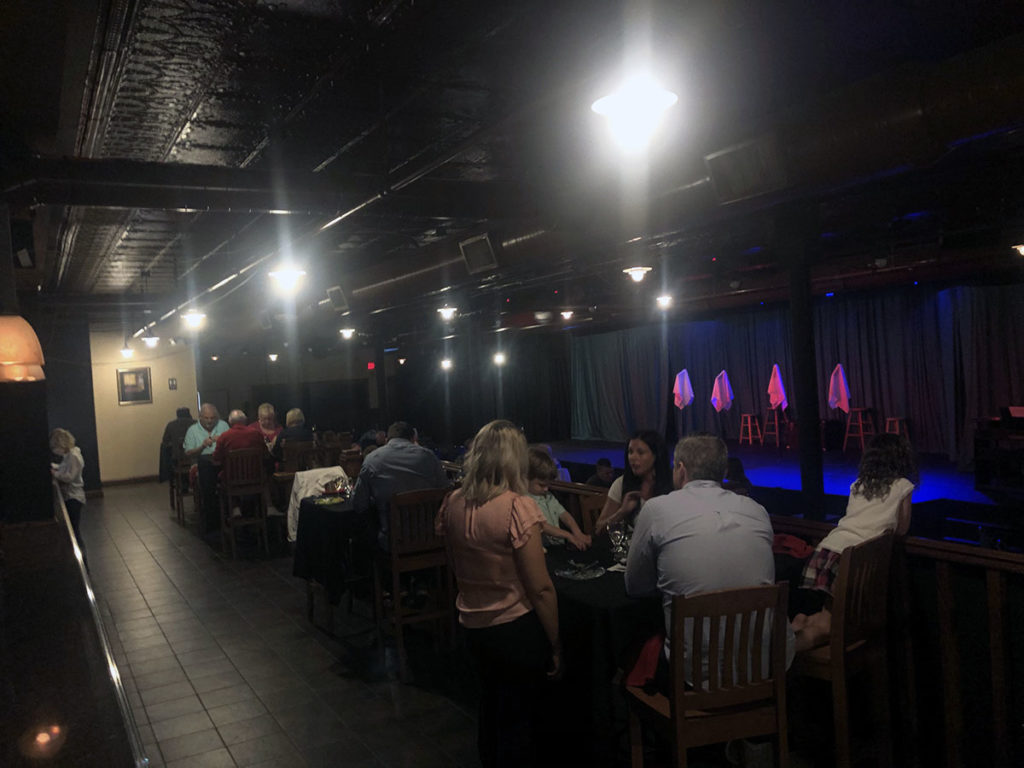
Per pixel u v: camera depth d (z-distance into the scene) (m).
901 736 3.03
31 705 1.44
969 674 2.85
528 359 21.75
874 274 11.56
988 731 2.79
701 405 17.45
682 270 11.98
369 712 3.77
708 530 2.48
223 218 7.12
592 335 20.16
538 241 6.98
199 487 8.55
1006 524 8.73
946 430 13.09
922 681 3.02
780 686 2.41
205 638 5.02
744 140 4.52
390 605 4.77
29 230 6.44
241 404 20.72
